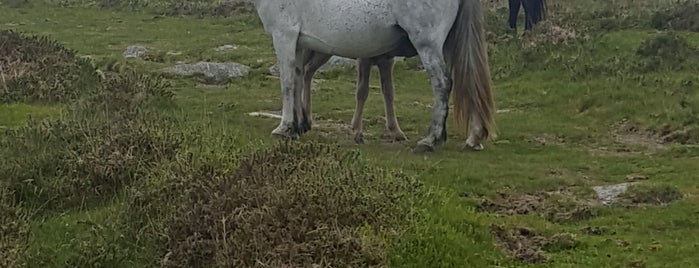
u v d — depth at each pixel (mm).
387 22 10195
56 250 7000
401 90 15422
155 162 8445
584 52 16578
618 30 17984
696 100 12820
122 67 16094
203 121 10883
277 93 14586
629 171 9969
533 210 8562
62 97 12227
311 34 10484
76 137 9117
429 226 7172
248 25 22875
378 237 6727
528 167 9984
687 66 15195
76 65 13492
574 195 9016
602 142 11641
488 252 7203
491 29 19516
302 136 11023
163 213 7355
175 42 20094
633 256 7160
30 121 9867
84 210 7922
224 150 8836
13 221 7234
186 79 15586
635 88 13953
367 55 10562
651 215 8258
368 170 8242
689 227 7938
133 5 26484
